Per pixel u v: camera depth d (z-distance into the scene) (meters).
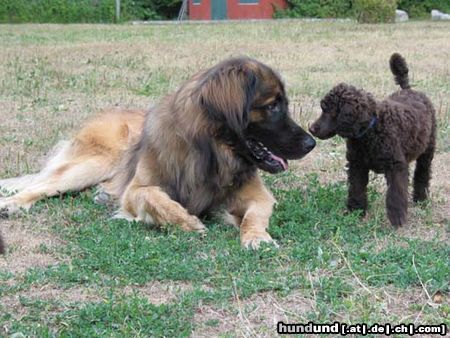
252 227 5.88
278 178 7.61
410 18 38.62
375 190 6.96
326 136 5.92
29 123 10.40
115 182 7.28
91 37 24.50
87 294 4.77
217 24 32.53
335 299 4.54
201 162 6.11
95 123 7.87
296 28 27.77
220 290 4.71
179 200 6.34
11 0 38.00
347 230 5.84
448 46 20.12
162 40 22.92
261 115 5.97
